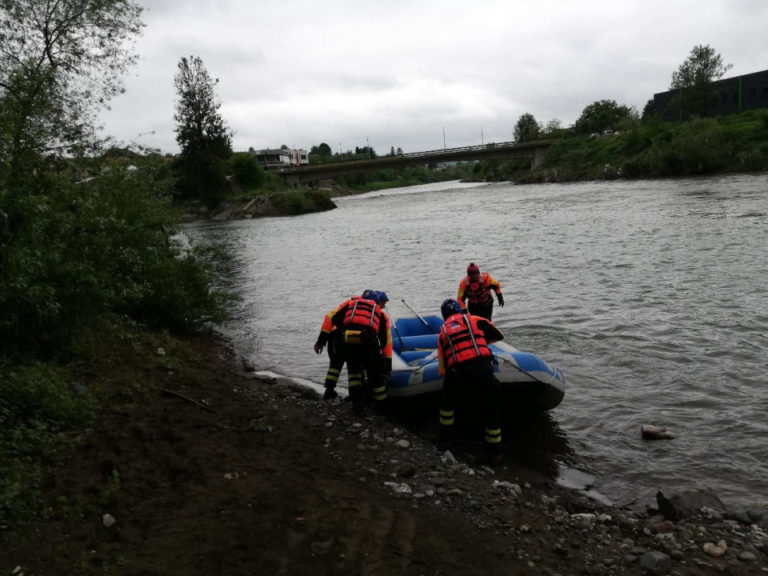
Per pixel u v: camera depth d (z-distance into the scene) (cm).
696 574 354
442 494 454
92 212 770
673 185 4338
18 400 479
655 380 714
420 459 531
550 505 448
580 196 4216
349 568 338
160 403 611
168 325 1002
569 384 722
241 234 3522
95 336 730
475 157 8694
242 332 1107
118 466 440
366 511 410
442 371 569
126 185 939
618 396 675
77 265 671
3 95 782
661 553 364
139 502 397
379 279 1605
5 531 336
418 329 828
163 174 1070
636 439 570
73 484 405
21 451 423
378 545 366
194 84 6034
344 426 607
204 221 5562
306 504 414
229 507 398
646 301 1091
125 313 918
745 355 775
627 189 4509
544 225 2594
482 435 611
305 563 341
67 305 661
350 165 8350
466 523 407
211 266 1099
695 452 534
